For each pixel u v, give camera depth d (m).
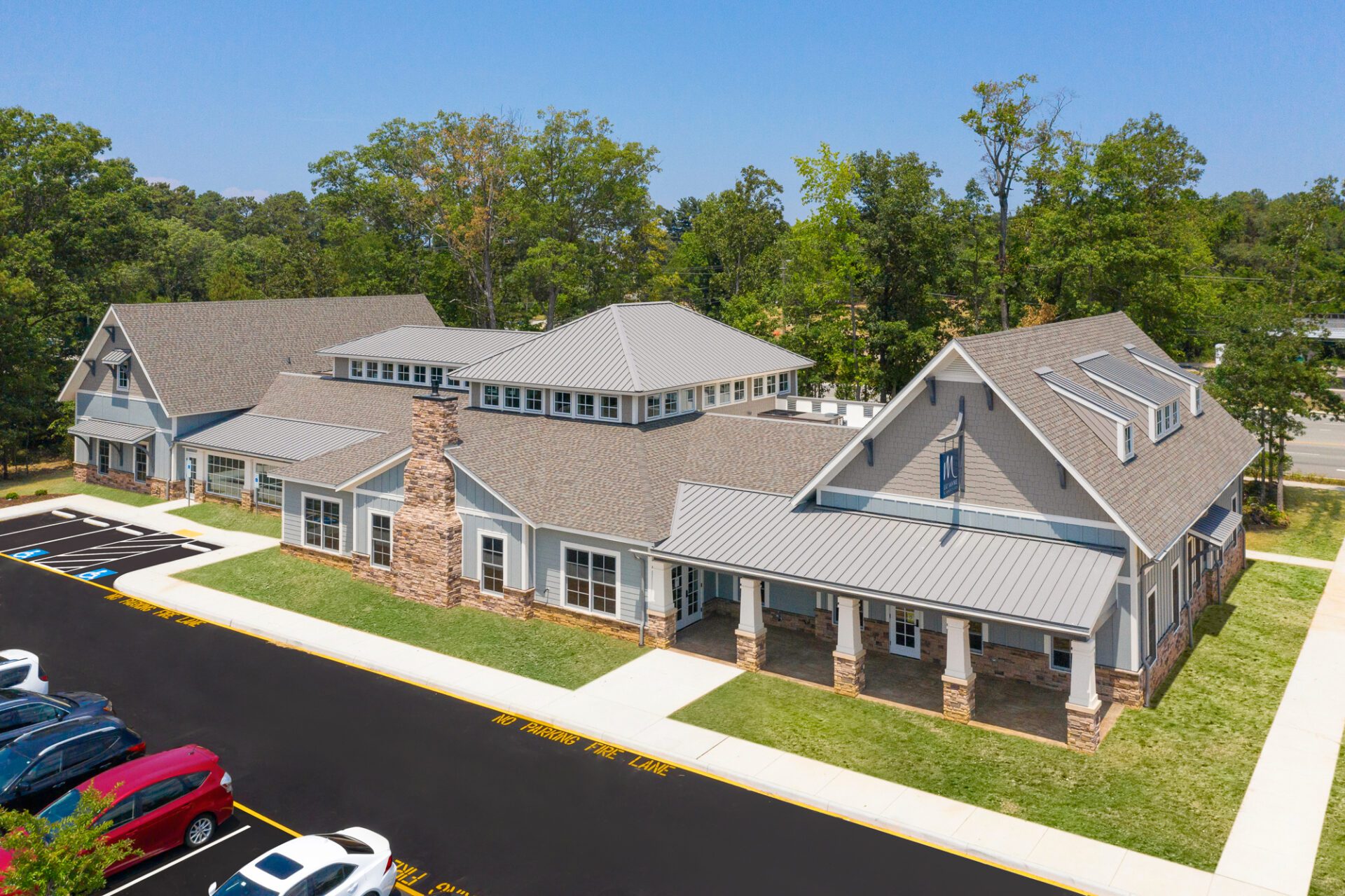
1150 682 27.20
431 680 29.44
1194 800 22.00
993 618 24.62
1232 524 31.25
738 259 107.50
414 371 51.81
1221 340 53.84
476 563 35.25
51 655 31.83
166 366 53.44
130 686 29.28
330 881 17.34
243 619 34.97
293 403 53.47
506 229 82.94
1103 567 25.38
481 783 23.27
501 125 80.25
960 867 19.75
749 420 37.81
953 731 25.48
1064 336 33.12
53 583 39.69
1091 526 26.33
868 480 30.27
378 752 24.91
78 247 73.56
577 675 29.50
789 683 28.70
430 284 88.88
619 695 28.02
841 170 68.25
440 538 35.19
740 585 29.53
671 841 20.69
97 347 56.22
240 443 49.91
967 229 68.75
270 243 117.81
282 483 47.28
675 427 38.59
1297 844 20.25
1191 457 32.69
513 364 41.62
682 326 44.88
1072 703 24.27
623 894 18.81
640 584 31.67
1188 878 19.11
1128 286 59.34
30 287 59.84
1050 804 21.91
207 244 132.00
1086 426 28.00
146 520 49.19
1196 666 29.39
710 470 35.22
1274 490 51.78
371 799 22.55
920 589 26.14
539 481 35.34
